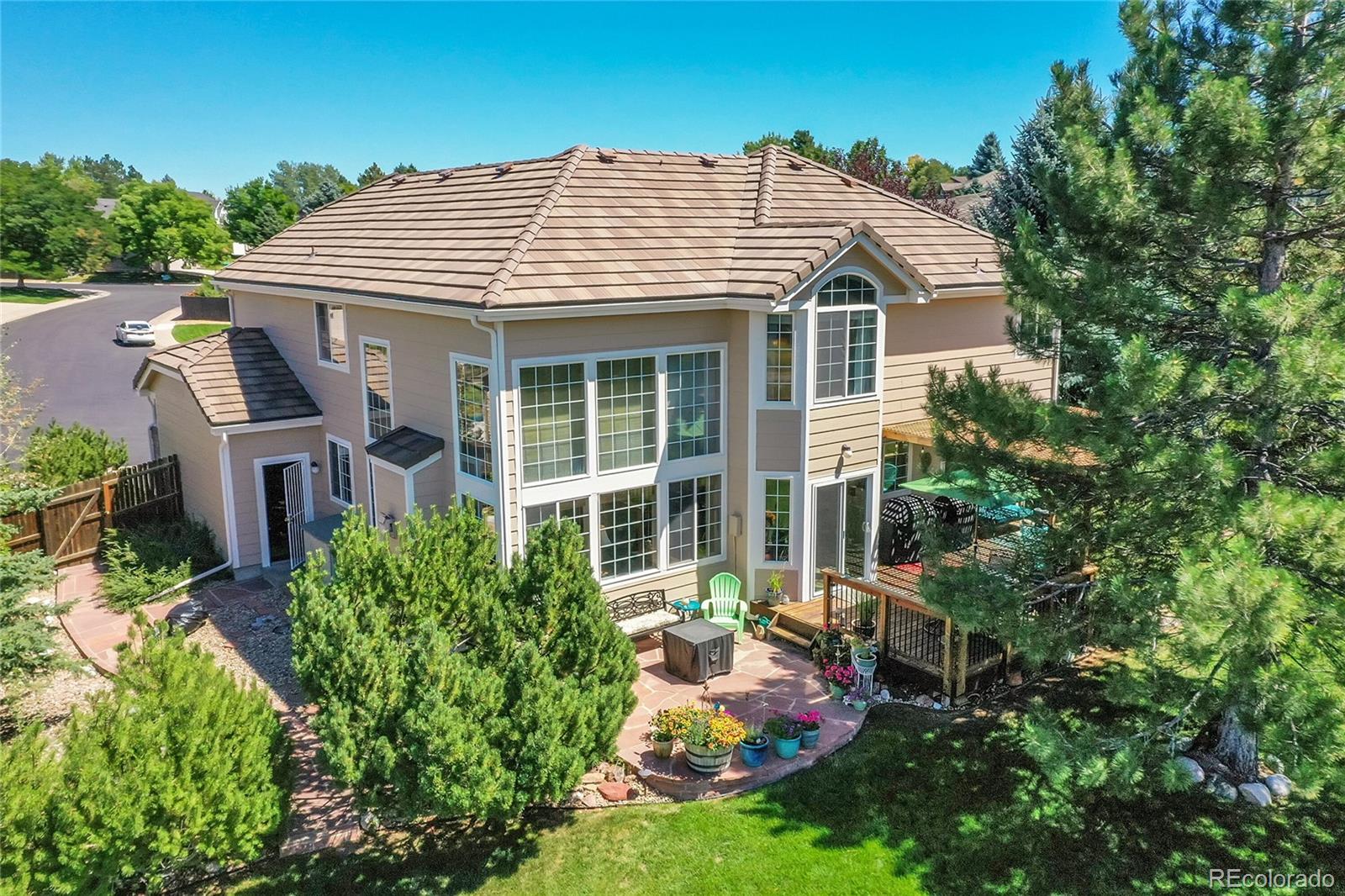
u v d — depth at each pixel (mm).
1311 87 10062
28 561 13242
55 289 82812
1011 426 11492
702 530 17703
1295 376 8914
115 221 96562
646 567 17109
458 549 11500
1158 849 10938
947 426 12664
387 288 16703
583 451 15945
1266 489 8945
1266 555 9820
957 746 13172
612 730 10719
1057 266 11703
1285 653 9953
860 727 13742
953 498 19062
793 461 17031
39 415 37094
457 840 11344
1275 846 10930
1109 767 9891
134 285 90688
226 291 24578
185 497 22672
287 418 20359
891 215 20953
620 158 20062
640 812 11859
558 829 11531
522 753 9875
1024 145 29359
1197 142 10469
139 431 34938
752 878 10594
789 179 20891
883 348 17688
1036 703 11523
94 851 8461
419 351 16938
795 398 16734
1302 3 10227
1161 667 12266
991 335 21141
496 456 15062
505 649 10688
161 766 8680
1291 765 8586
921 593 12211
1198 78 10992
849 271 16703
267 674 15641
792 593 17516
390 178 25984
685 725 12539
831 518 17766
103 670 15508
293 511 20828
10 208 89062
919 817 11641
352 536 11172
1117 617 11320
